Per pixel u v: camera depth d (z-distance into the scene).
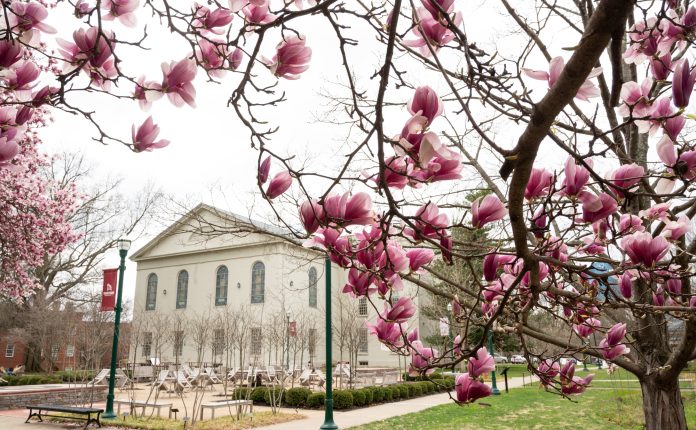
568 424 10.92
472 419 11.84
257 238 32.66
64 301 29.66
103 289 12.53
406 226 1.59
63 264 28.31
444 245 1.56
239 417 12.53
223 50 1.73
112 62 1.71
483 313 2.09
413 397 17.41
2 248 14.42
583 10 3.14
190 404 16.19
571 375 2.18
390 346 1.73
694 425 9.31
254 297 32.72
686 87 1.35
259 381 20.62
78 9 1.63
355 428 10.89
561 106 1.13
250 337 28.52
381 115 1.18
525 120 1.50
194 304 34.69
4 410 14.64
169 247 37.06
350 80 1.37
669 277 1.88
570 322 2.22
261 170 1.46
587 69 1.09
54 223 14.98
